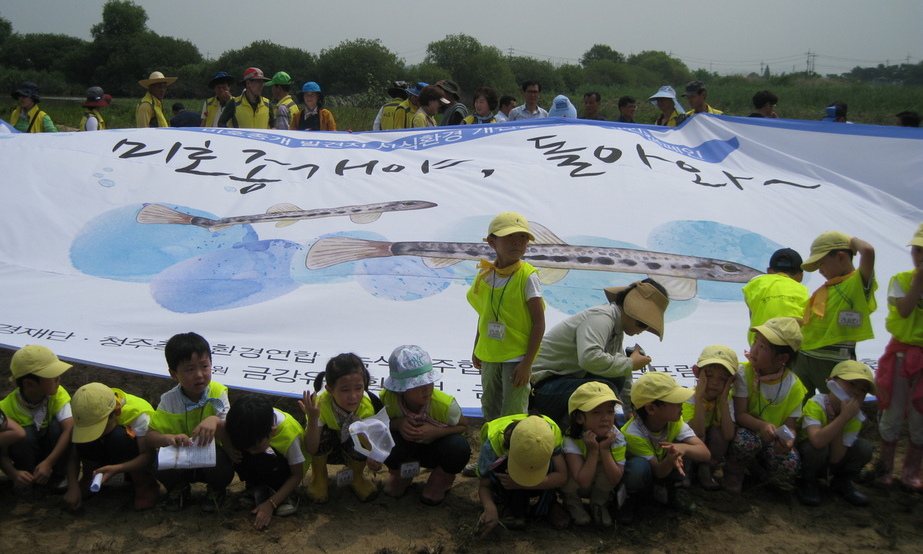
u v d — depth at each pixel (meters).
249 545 4.02
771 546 4.14
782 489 4.66
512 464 4.01
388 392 4.56
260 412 4.08
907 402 4.77
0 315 5.89
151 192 7.38
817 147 8.55
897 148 8.44
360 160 8.08
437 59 54.09
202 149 8.06
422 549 4.01
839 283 5.10
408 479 4.57
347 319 6.05
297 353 5.71
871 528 4.36
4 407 4.38
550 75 57.53
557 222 7.17
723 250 7.01
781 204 7.72
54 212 7.04
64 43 70.25
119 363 5.43
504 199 7.40
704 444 4.43
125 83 62.22
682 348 6.05
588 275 6.67
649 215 7.31
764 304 5.19
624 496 4.26
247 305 6.11
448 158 8.20
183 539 4.05
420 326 6.04
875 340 6.28
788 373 4.65
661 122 10.94
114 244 6.76
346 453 4.43
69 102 43.75
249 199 7.36
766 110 11.06
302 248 6.73
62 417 4.44
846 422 4.54
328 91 50.31
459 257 6.69
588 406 4.09
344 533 4.17
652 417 4.30
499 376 4.67
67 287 6.28
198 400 4.32
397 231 6.95
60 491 4.48
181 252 6.69
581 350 4.69
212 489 4.32
